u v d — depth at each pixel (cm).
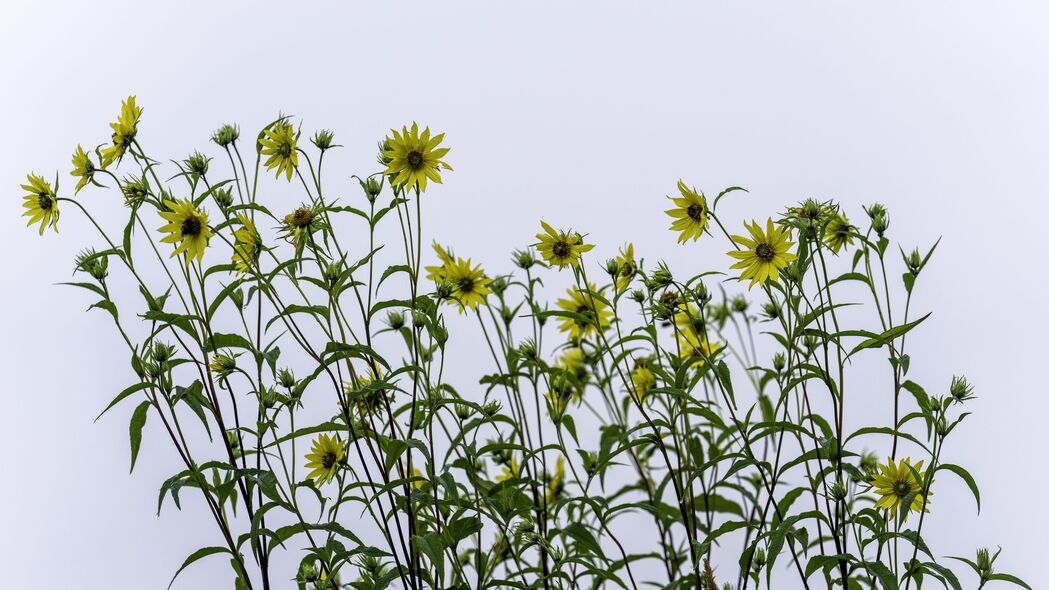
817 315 267
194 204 266
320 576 274
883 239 271
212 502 269
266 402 269
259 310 273
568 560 277
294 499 269
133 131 266
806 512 268
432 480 268
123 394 263
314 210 268
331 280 269
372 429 276
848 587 277
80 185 267
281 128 274
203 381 267
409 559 270
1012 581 267
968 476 266
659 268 276
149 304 266
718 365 271
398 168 268
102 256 266
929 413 269
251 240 267
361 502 274
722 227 267
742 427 272
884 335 264
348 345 267
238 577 275
